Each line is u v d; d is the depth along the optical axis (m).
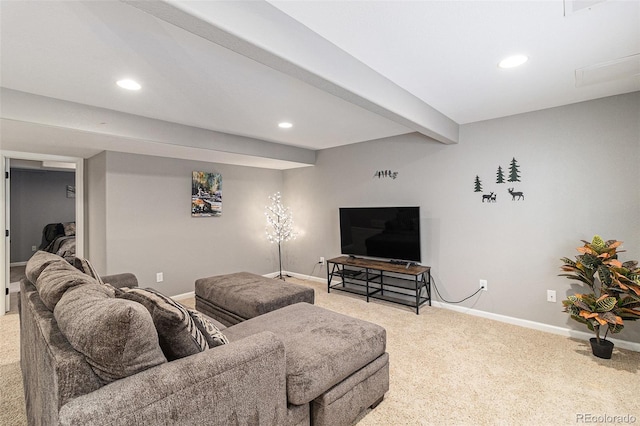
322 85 1.84
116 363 1.03
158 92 2.39
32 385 1.54
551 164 2.99
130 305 1.07
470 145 3.48
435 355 2.58
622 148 2.65
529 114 3.10
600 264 2.50
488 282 3.39
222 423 1.19
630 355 2.54
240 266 5.07
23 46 1.69
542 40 1.78
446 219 3.70
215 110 2.86
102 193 3.76
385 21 1.58
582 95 2.67
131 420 0.96
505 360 2.48
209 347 1.42
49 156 3.91
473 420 1.81
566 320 2.94
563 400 1.98
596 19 1.58
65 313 1.18
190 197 4.44
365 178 4.46
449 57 1.98
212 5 1.21
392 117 2.50
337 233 4.87
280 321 2.09
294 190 5.48
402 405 1.95
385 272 4.31
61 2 1.33
